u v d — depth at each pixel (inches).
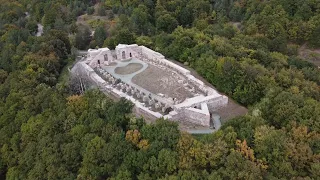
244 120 3336.6
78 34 6515.8
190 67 4990.2
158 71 4776.1
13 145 3782.0
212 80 4468.5
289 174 2837.1
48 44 5506.9
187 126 3688.5
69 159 3265.3
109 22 7598.4
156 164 2942.9
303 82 4229.8
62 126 3624.5
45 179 3248.0
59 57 5447.8
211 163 2910.9
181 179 2758.4
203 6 7775.6
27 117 3959.2
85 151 3228.3
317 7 6771.7
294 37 6589.6
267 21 6619.1
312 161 2918.3
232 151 2901.1
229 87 4195.4
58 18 7706.7
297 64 5354.3
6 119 4097.0
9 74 5012.3
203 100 3905.0
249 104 4023.1
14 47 5930.1
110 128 3312.0
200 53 4972.9
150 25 7126.0
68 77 4891.7
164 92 4190.5
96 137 3250.5
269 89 3823.8
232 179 2736.2
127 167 3024.1
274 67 4813.0
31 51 5423.2
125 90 4367.6
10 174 3563.0
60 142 3437.5
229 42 5565.9
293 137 3095.5
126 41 5762.8
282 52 5969.5
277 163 2898.6
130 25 6870.1
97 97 3833.7
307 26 6471.5
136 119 3417.8
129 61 5246.1
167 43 5570.9
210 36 5748.0
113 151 3093.0
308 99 3619.6
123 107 3531.0
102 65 5123.0
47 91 4158.5
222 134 3102.9
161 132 3157.0
